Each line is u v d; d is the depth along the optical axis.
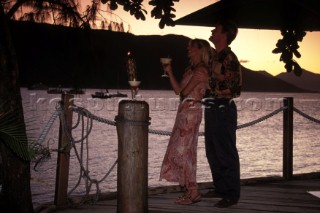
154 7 4.84
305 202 5.30
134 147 4.23
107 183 23.84
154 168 30.11
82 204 5.07
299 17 5.44
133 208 4.26
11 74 4.21
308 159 36.66
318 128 81.62
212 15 5.31
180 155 4.97
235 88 4.85
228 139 4.92
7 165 4.39
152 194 5.68
